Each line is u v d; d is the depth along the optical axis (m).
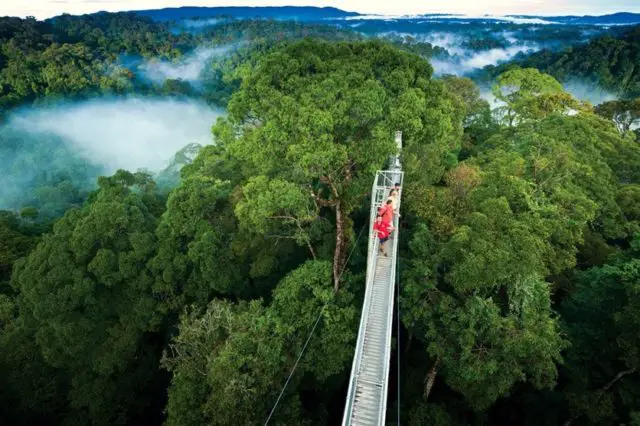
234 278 23.16
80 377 22.55
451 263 19.47
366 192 19.25
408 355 24.73
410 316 19.02
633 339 17.41
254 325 18.06
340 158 16.14
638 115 46.97
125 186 27.80
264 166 17.66
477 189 22.31
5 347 23.41
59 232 23.41
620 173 31.94
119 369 22.09
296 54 18.64
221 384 15.79
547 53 153.50
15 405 23.80
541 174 25.16
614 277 19.12
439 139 19.58
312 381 20.92
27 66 179.50
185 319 19.73
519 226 19.00
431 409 19.30
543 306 17.45
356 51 19.88
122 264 22.02
